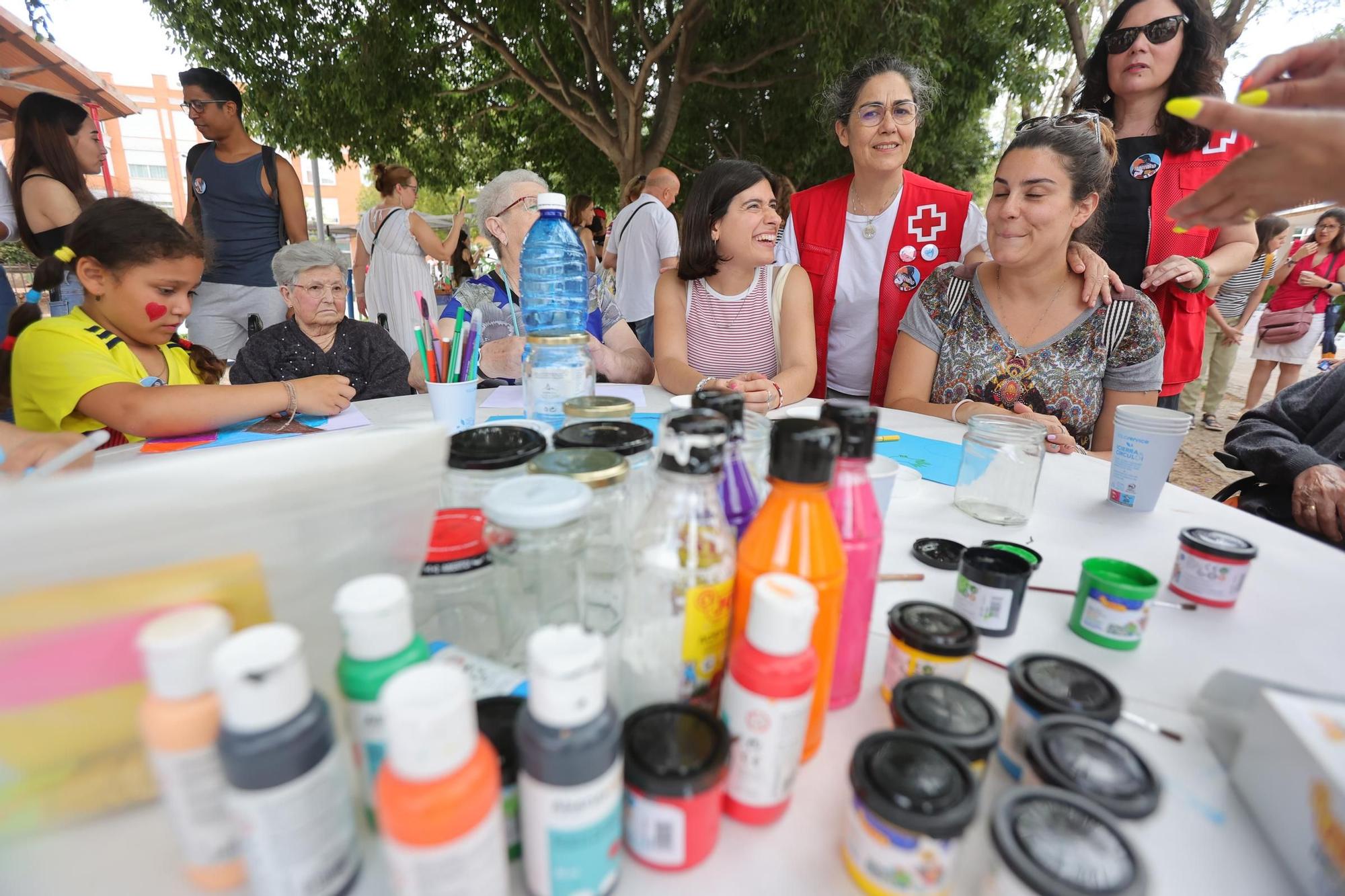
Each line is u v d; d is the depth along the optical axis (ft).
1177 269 5.40
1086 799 1.23
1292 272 15.52
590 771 1.06
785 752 1.32
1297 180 2.28
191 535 1.13
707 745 1.31
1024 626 2.25
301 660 1.04
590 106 22.39
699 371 6.02
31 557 1.00
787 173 25.36
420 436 1.48
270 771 0.97
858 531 1.59
